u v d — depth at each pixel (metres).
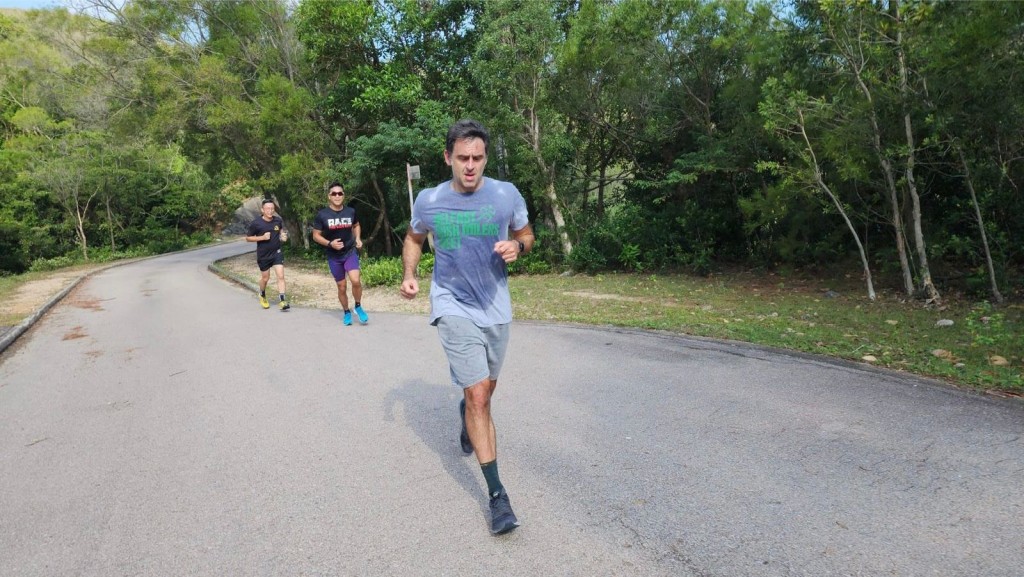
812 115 8.94
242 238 57.66
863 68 8.68
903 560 2.56
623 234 14.55
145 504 3.43
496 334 3.29
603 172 16.81
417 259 3.42
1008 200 9.09
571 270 14.48
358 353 6.81
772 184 12.03
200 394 5.56
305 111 20.59
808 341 6.47
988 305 7.95
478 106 15.80
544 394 5.04
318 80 22.34
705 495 3.20
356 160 18.58
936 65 7.83
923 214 10.39
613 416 4.45
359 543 2.91
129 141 28.22
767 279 11.97
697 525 2.91
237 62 23.55
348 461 3.88
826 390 4.78
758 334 6.81
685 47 13.16
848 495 3.12
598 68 13.84
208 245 50.59
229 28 23.59
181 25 23.39
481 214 3.12
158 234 44.53
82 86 29.47
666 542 2.78
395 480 3.58
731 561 2.61
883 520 2.88
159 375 6.36
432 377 5.71
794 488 3.22
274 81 20.41
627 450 3.83
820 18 8.78
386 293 12.25
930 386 4.77
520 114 14.56
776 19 9.84
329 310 10.31
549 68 14.40
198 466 3.93
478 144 3.05
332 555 2.82
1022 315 7.54
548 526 2.97
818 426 4.05
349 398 5.18
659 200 14.15
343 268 8.52
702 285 11.70
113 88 25.70
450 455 3.91
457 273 3.20
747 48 11.58
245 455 4.07
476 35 17.88
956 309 8.18
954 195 9.88
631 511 3.07
